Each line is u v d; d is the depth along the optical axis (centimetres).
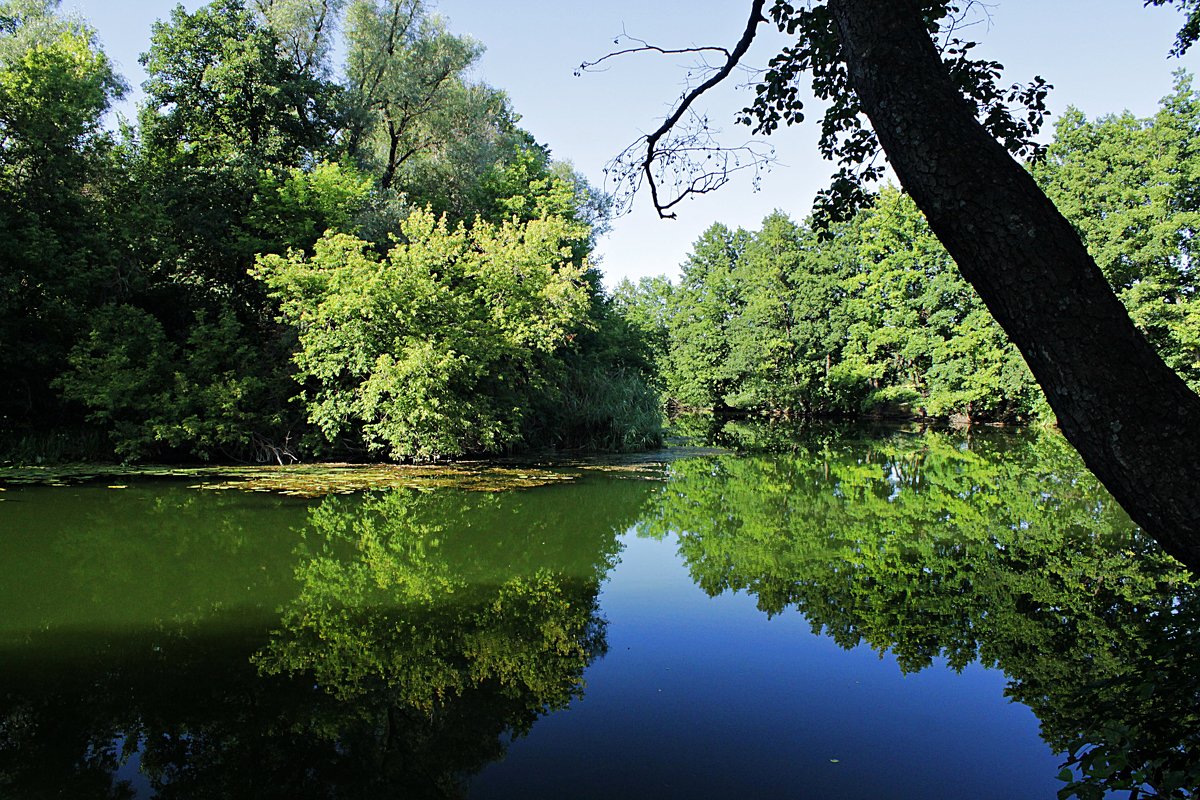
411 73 2194
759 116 472
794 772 334
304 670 454
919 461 1652
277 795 317
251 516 888
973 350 2622
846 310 3359
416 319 1409
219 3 1825
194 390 1350
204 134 1861
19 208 1370
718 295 3994
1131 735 269
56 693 417
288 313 1396
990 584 653
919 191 215
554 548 791
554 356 1817
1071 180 2175
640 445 1852
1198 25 560
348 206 1738
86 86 1477
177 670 451
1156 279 2028
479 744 365
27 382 1397
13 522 828
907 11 231
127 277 1523
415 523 886
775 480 1330
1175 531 175
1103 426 184
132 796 317
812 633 528
